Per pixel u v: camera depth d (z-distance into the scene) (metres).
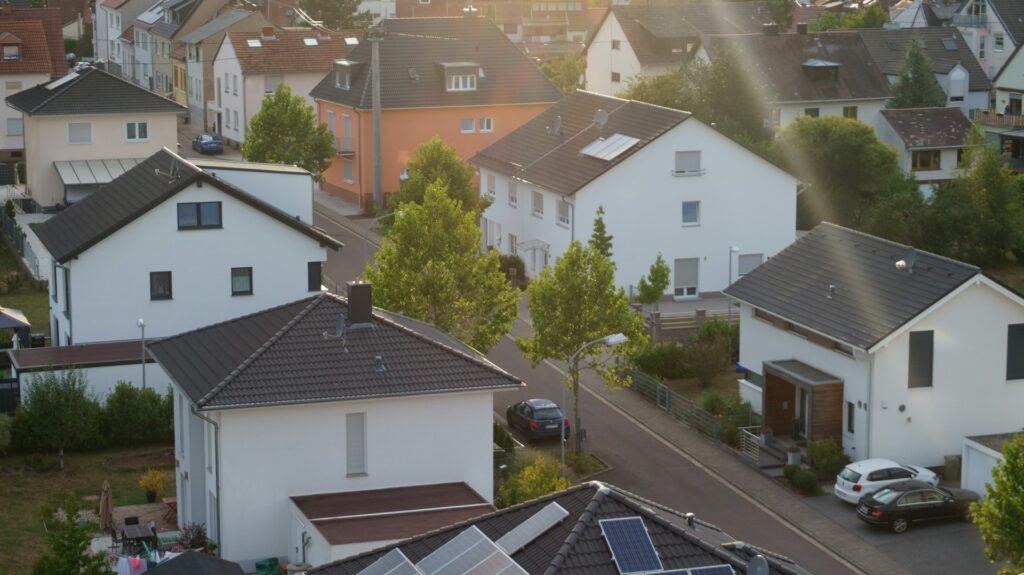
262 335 41.31
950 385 48.78
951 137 98.62
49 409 49.06
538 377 59.72
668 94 92.06
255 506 38.84
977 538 43.66
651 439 52.75
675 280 70.88
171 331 57.00
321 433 39.00
